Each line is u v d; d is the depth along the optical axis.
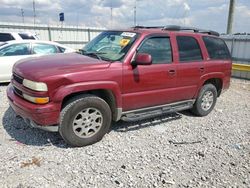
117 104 4.32
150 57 4.23
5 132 4.47
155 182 3.26
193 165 3.73
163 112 5.09
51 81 3.63
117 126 5.05
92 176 3.30
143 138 4.57
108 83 4.09
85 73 3.87
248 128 5.42
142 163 3.69
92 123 4.13
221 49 6.23
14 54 8.27
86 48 5.16
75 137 3.98
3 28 19.44
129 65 4.33
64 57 4.51
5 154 3.72
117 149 4.08
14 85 4.19
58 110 3.75
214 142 4.59
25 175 3.24
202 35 5.79
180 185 3.23
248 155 4.15
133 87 4.43
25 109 3.76
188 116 6.00
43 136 4.37
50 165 3.50
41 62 4.19
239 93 9.00
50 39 22.55
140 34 4.62
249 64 13.10
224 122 5.72
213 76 5.90
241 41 13.34
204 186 3.24
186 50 5.33
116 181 3.21
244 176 3.52
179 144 4.41
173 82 5.05
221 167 3.73
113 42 4.79
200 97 5.78
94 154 3.87
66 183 3.13
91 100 4.01
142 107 4.77
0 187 2.98
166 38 4.99
